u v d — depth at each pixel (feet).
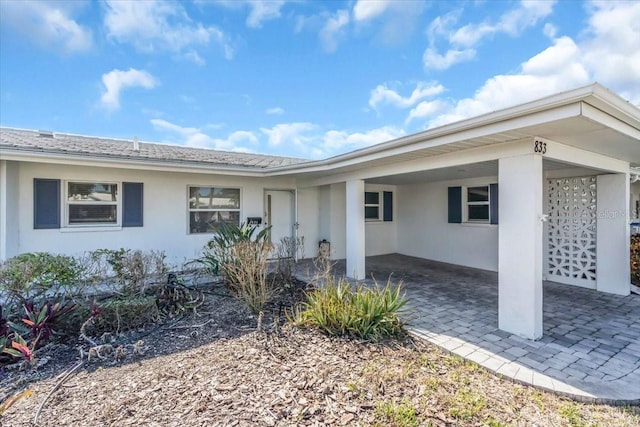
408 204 39.88
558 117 11.42
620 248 22.54
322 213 39.11
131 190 27.89
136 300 16.92
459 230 33.71
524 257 15.02
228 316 17.89
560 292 23.26
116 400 10.03
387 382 11.26
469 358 13.17
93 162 23.24
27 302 15.35
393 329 15.34
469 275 29.12
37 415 9.32
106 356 13.10
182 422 8.98
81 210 26.11
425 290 24.14
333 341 14.37
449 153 18.48
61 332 15.06
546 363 12.77
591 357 13.32
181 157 29.63
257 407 9.72
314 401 10.08
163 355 13.21
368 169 25.40
